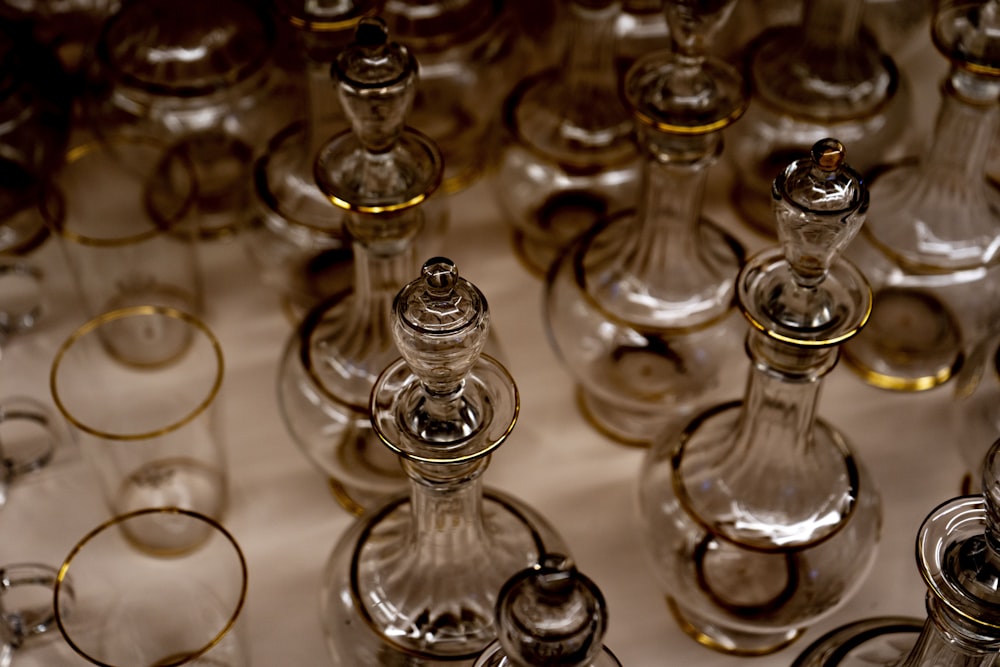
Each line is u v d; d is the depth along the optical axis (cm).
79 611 95
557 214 114
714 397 106
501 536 93
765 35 118
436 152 93
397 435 83
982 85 102
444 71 116
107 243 108
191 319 106
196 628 99
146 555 97
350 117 90
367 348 101
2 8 120
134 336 107
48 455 108
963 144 106
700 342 104
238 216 119
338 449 103
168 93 113
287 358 104
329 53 103
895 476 107
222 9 114
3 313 114
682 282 104
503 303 116
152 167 111
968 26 100
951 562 82
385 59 88
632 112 96
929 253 109
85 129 121
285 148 111
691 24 93
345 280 111
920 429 110
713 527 96
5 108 116
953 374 112
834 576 96
